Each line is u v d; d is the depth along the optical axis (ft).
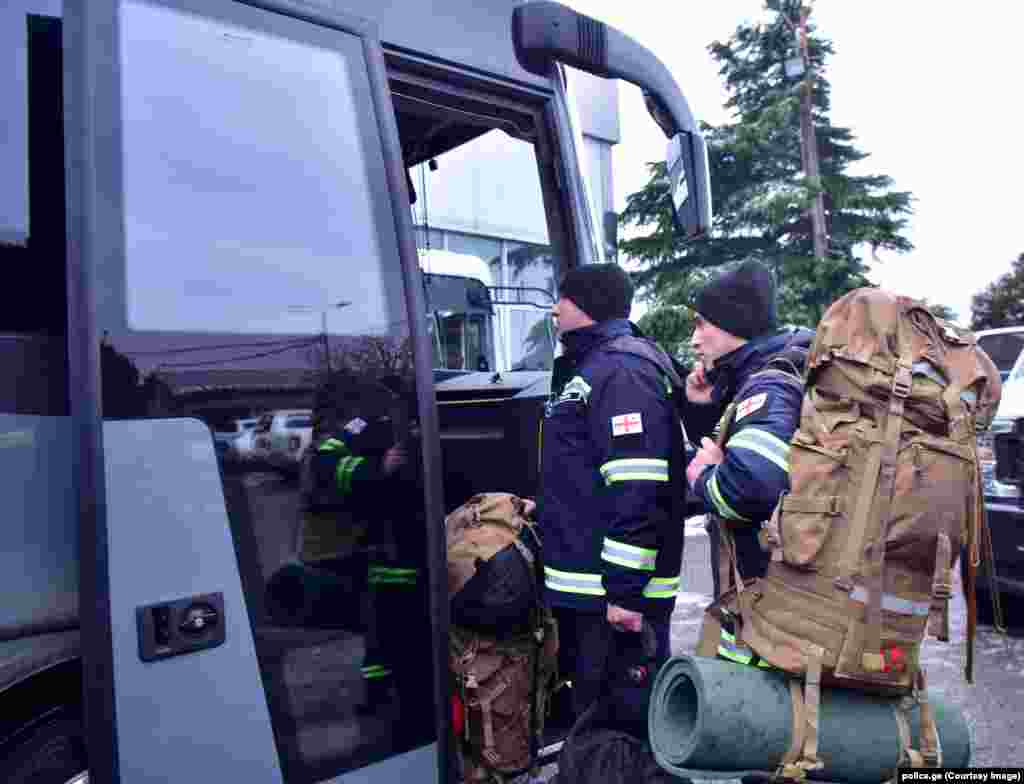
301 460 6.40
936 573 6.28
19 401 5.41
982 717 14.48
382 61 7.52
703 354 8.25
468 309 10.48
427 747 6.97
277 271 6.49
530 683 8.34
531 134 9.84
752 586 6.91
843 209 77.82
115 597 5.43
